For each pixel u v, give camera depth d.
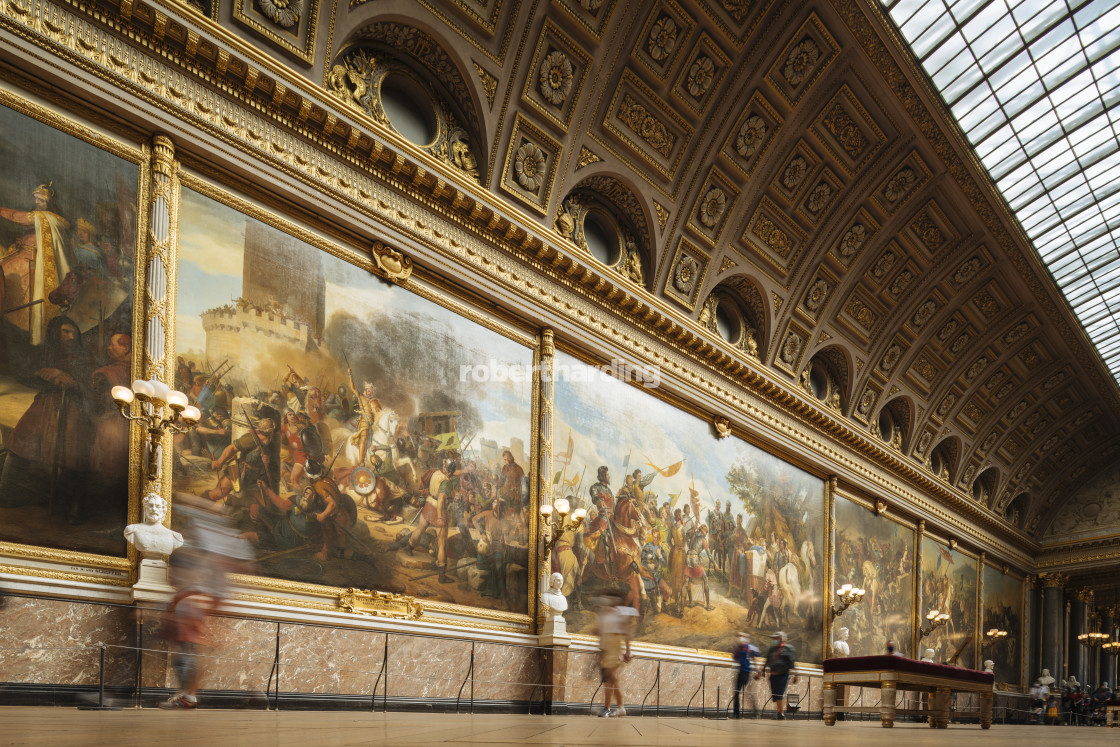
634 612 10.03
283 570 8.47
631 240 15.02
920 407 23.33
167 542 7.27
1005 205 18.98
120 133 8.16
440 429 10.71
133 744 1.63
